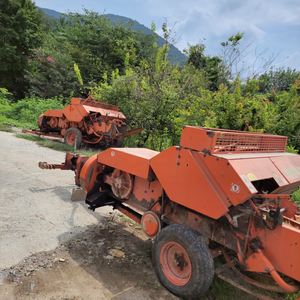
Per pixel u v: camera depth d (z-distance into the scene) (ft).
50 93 73.87
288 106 22.50
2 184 17.53
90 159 13.35
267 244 7.75
